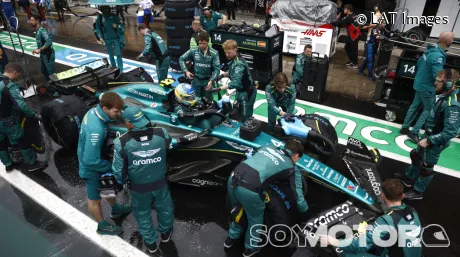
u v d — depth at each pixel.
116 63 9.78
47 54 7.59
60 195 4.57
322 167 4.01
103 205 4.40
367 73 9.24
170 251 3.70
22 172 5.06
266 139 4.18
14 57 10.33
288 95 4.82
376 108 7.13
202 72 6.05
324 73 7.04
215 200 4.48
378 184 3.99
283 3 10.06
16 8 18.34
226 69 8.73
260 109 7.15
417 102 5.65
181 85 4.42
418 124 5.71
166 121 4.73
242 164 3.22
